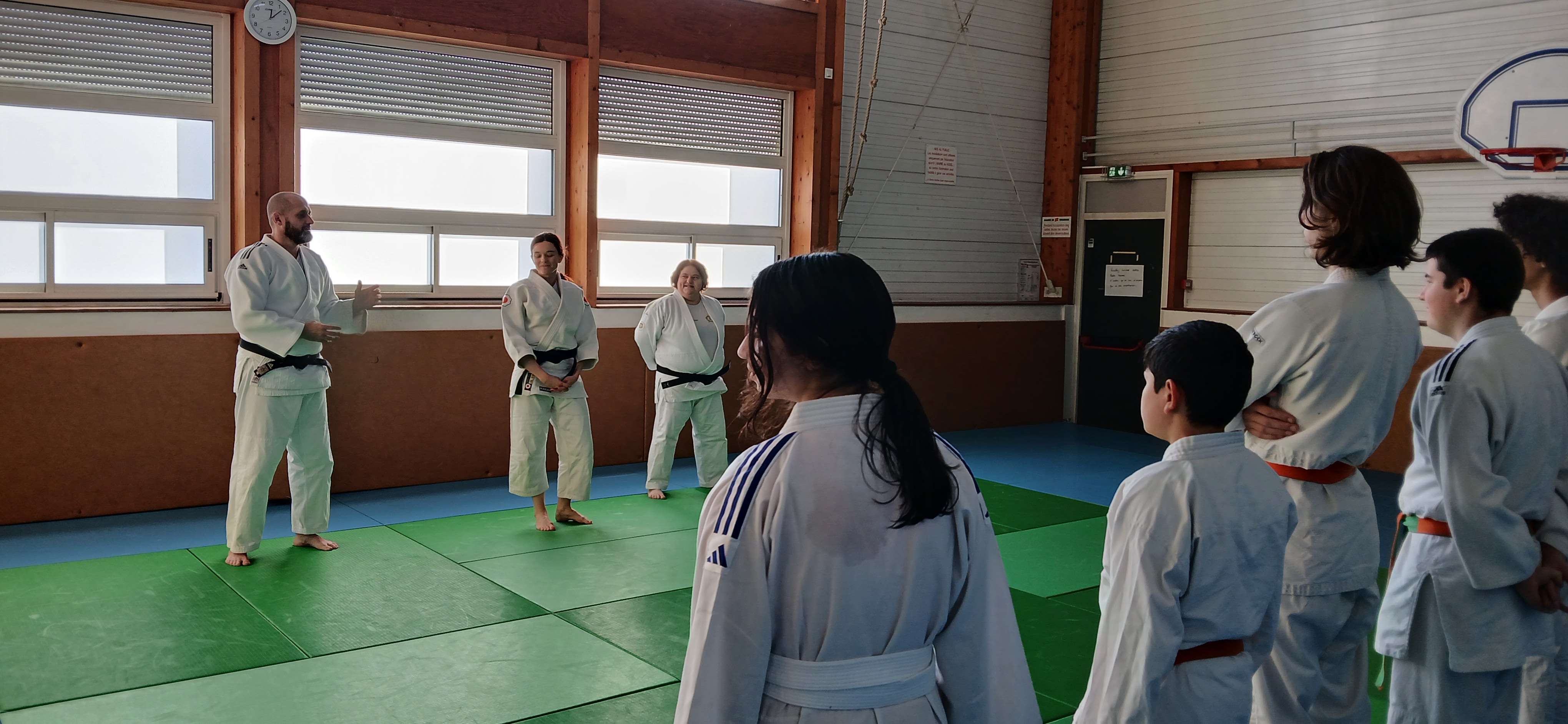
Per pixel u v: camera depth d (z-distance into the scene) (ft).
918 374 29.84
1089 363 32.63
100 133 18.43
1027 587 15.30
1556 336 7.43
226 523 18.06
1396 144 25.46
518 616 13.58
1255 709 7.12
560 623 13.37
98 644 12.17
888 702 4.28
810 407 4.33
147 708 10.49
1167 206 30.07
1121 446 28.68
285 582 14.71
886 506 4.21
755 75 25.84
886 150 29.32
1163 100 30.53
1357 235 6.84
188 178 19.33
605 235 24.35
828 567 4.17
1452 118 24.48
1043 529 19.02
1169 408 6.06
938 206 30.71
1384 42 25.62
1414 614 6.98
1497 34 23.66
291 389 15.40
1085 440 29.66
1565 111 21.75
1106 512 20.49
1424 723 6.96
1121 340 31.63
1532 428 6.60
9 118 17.60
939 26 30.09
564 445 18.45
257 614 13.34
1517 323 7.06
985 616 4.55
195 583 14.60
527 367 17.70
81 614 13.21
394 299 21.70
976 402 31.22
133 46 18.54
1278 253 27.96
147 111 18.67
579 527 18.44
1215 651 5.90
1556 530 6.79
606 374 24.08
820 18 26.84
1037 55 32.65
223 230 19.62
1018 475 24.32
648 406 24.80
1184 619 5.86
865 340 4.27
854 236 28.94
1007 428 31.83
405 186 21.74
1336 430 6.84
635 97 24.48
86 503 18.20
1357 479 7.06
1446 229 24.84
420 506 19.86
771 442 4.32
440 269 22.26
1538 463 6.66
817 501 4.17
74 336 17.93
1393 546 7.45
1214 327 6.03
